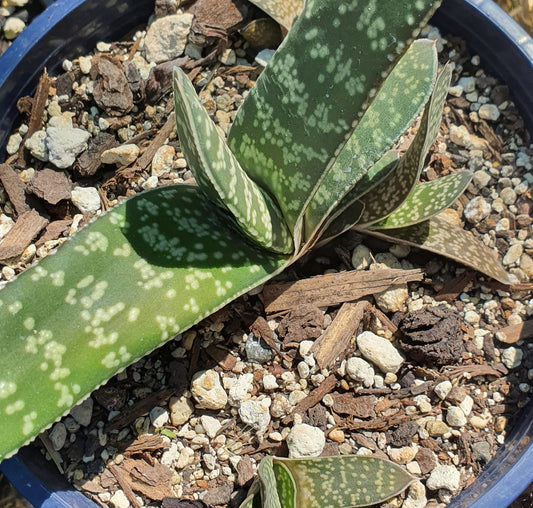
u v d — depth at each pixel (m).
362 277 0.17
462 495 0.16
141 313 0.13
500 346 0.18
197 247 0.14
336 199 0.14
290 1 0.18
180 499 0.16
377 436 0.17
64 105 0.19
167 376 0.17
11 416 0.12
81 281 0.13
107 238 0.14
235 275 0.14
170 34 0.20
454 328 0.17
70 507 0.16
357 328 0.17
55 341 0.13
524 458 0.16
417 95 0.13
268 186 0.14
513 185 0.19
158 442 0.16
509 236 0.19
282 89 0.13
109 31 0.21
